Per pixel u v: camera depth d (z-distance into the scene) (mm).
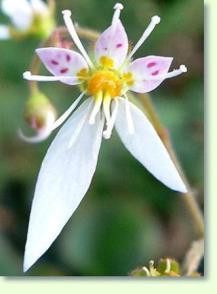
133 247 104
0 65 111
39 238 74
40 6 94
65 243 105
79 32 80
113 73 78
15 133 109
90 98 78
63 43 81
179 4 115
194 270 90
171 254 109
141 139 76
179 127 110
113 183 109
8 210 109
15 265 105
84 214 107
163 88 114
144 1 115
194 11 115
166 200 110
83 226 105
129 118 76
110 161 109
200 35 116
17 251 107
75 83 78
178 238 109
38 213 75
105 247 104
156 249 106
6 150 109
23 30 94
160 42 115
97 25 114
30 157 109
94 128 78
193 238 109
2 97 109
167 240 109
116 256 104
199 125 111
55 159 76
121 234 105
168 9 115
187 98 113
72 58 76
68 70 77
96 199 109
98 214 106
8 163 109
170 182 74
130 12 115
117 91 78
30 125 84
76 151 77
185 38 116
